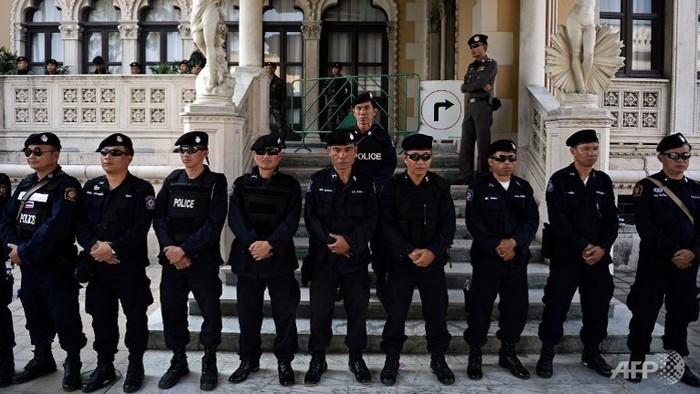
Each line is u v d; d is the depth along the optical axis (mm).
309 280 4320
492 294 4355
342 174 4281
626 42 9766
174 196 4207
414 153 4188
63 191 4141
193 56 10781
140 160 8711
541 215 6438
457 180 7328
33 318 4371
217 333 4266
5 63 10914
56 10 12828
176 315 4270
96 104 10023
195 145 4188
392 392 4168
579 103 5965
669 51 9586
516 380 4391
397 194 4273
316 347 4363
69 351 4230
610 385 4324
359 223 4238
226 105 5996
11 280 4367
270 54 12930
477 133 6996
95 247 4031
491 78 6840
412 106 12648
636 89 9445
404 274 4238
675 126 9430
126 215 4133
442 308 4316
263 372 4492
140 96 9961
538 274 5691
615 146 9148
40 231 4043
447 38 11047
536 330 4996
